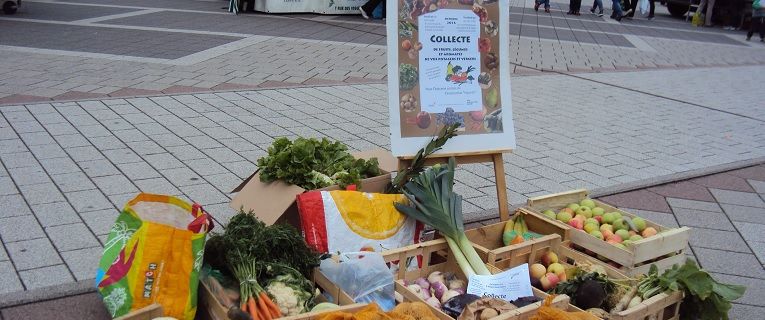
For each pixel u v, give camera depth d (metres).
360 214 3.90
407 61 4.31
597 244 4.20
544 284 3.90
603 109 9.59
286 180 4.15
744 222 5.68
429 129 4.39
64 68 9.15
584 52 14.52
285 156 4.19
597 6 23.31
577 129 8.37
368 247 3.89
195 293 3.17
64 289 3.63
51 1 16.44
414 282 3.84
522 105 9.42
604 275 3.81
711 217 5.75
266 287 3.21
